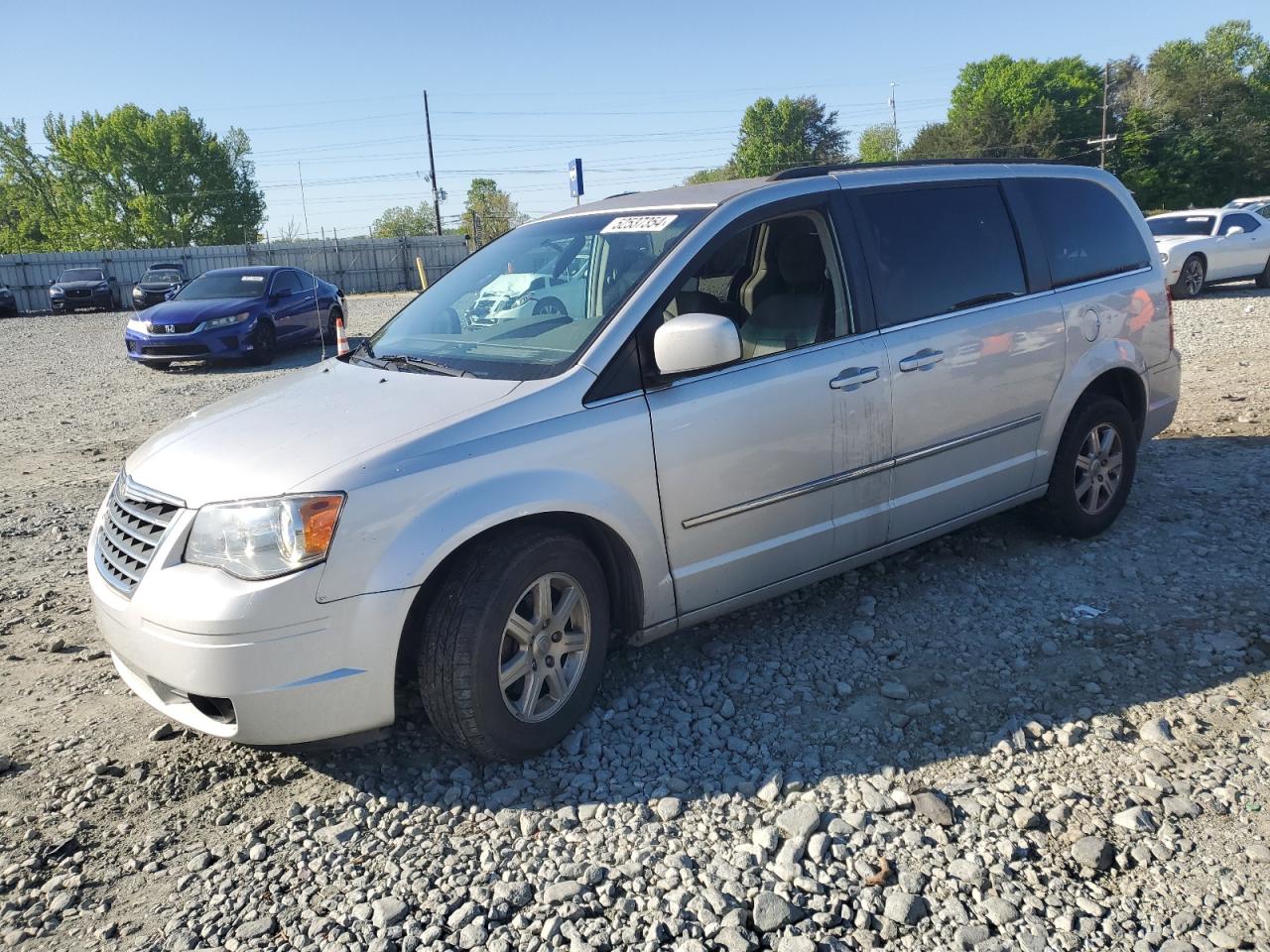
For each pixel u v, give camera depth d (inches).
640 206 164.4
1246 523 202.8
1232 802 116.5
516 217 3147.1
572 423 131.1
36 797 129.6
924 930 99.7
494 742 126.8
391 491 118.9
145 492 128.2
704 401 141.4
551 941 100.0
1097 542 197.8
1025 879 106.3
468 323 158.7
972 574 185.6
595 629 136.8
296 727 118.3
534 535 128.2
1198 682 142.6
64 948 103.0
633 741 136.6
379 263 1800.0
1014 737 131.3
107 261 1619.1
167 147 3004.4
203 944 102.4
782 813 117.9
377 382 144.9
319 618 116.1
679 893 105.6
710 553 145.6
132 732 145.6
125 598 124.6
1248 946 95.3
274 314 608.7
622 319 138.9
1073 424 190.9
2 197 3206.2
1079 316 189.9
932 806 117.5
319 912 106.6
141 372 582.6
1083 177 202.7
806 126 3661.4
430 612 124.4
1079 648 155.6
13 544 235.6
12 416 431.2
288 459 122.3
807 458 152.6
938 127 2859.3
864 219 164.9
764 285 159.2
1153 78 2792.8
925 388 165.5
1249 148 2613.2
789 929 100.3
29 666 168.1
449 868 112.4
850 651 159.2
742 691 148.5
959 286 173.9
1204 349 425.4
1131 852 109.1
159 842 119.8
